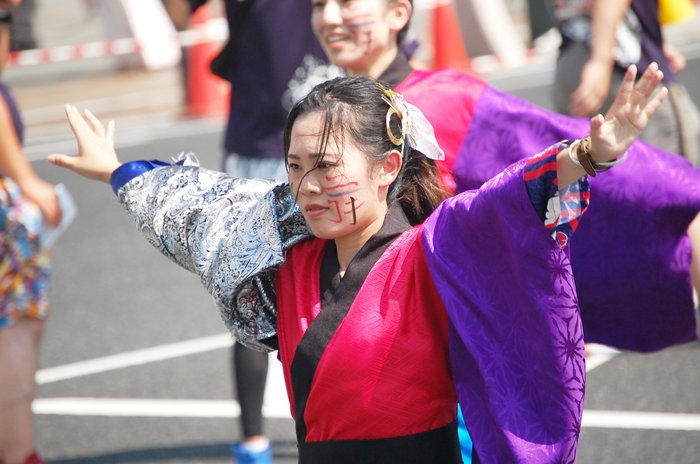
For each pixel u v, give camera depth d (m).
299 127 6.89
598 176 9.10
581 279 9.39
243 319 7.91
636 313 9.44
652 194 9.05
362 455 6.94
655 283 9.29
